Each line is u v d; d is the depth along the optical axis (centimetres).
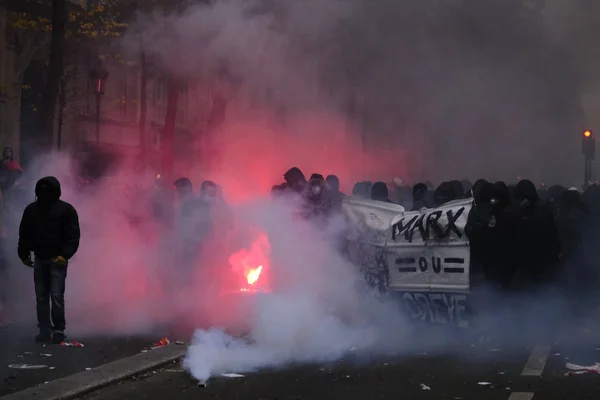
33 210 1250
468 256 1282
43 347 1200
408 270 1324
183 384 973
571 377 996
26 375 1005
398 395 908
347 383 970
